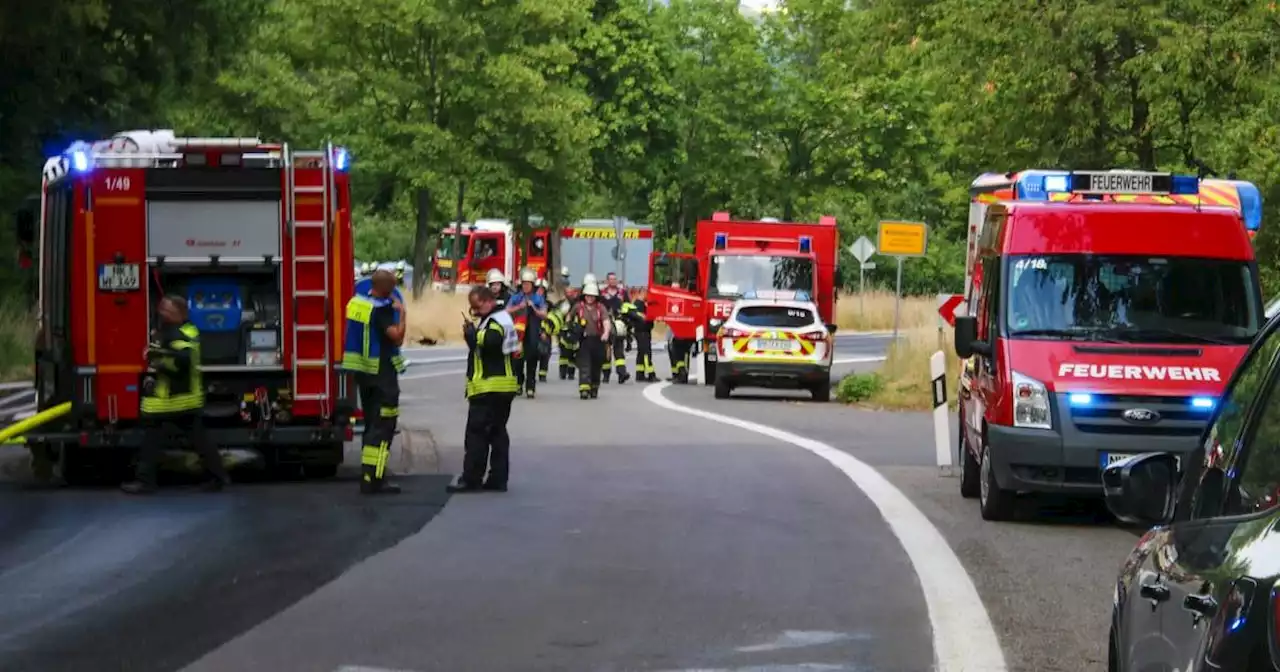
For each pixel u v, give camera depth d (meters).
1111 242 21.75
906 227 56.03
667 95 94.50
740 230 55.47
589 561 17.11
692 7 95.38
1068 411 20.23
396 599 14.88
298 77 74.69
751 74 95.00
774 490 23.48
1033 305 21.39
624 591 15.39
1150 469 7.40
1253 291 21.47
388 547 17.97
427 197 80.25
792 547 18.22
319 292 24.56
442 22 76.94
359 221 117.56
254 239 24.48
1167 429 20.17
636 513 20.89
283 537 18.69
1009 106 43.81
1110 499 7.50
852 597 15.20
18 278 52.97
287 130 72.56
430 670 12.04
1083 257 21.66
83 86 55.06
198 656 12.44
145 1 54.50
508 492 23.08
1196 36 39.75
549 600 14.91
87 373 23.89
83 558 17.16
